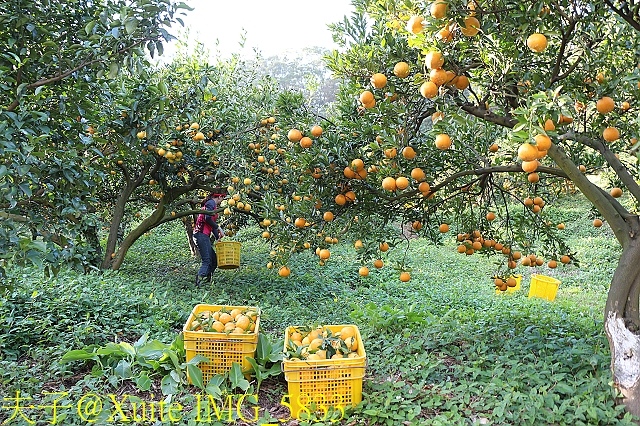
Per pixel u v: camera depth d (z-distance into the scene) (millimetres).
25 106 3549
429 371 4133
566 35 3572
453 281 10352
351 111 4621
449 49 3412
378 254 4684
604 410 3361
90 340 4863
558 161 4008
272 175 7555
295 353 3770
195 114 7305
